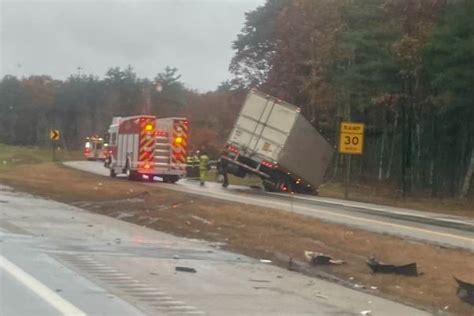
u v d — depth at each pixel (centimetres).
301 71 6306
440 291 1184
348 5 5428
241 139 4266
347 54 5234
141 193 2975
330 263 1410
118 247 1477
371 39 5106
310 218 2223
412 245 1686
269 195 3800
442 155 5344
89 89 13050
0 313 865
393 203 4038
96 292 1008
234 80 8269
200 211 2322
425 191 5328
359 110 5709
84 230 1750
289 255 1515
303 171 4256
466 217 3184
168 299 991
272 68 6738
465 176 4981
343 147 4175
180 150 4297
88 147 8419
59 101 13050
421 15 4909
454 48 4422
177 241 1675
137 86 12962
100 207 2464
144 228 1930
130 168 4300
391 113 5972
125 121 4469
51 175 4191
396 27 5012
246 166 4253
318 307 1006
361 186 5638
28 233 1611
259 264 1398
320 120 6147
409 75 4922
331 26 5519
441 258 1502
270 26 7788
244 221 2097
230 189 4112
